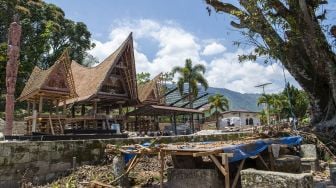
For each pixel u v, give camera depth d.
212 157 8.17
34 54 50.16
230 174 10.10
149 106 26.50
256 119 72.88
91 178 10.98
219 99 56.25
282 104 52.44
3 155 10.09
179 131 29.72
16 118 36.62
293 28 17.75
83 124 24.95
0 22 48.25
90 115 25.81
